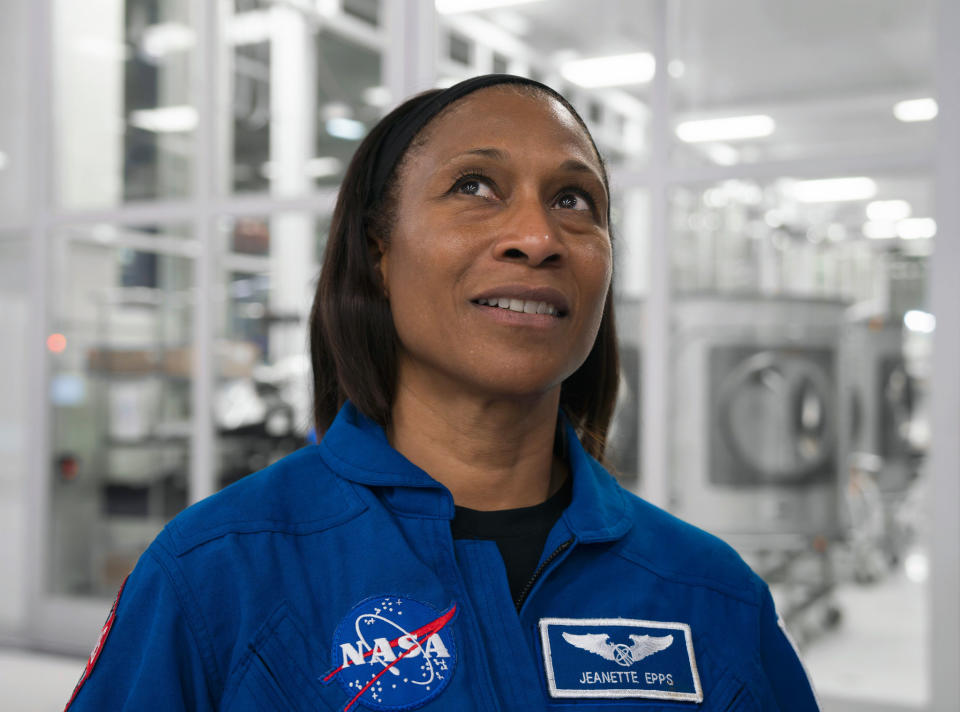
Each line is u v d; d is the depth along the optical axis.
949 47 3.13
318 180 5.75
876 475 6.58
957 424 3.11
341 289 0.87
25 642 4.69
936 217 3.16
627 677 0.78
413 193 0.81
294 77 5.57
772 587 4.76
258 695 0.70
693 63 4.30
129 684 0.71
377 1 5.73
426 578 0.75
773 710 0.85
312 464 0.84
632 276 5.07
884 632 5.16
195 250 4.65
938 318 3.15
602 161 0.91
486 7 4.41
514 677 0.74
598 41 4.44
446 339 0.77
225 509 0.77
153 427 4.79
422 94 0.87
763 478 4.52
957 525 3.09
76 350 4.86
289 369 4.87
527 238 0.75
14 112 4.91
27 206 4.91
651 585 0.83
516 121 0.80
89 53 4.95
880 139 5.11
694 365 4.42
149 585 0.73
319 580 0.75
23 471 4.92
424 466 0.84
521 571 0.81
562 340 0.78
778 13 4.36
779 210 4.64
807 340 4.63
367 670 0.71
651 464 3.69
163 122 4.94
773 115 4.72
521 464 0.85
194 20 4.80
